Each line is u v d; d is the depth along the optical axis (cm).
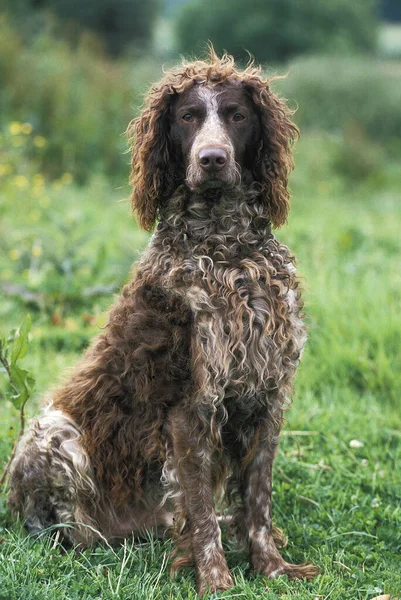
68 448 491
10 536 483
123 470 492
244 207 473
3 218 1161
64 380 531
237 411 467
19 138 1488
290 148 493
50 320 827
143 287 471
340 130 2347
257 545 469
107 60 2056
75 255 935
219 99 472
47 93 1653
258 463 474
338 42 4331
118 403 487
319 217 1459
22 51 1762
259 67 505
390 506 536
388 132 2527
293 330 463
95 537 501
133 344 469
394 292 898
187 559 457
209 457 456
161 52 4338
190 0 4594
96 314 819
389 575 455
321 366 742
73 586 434
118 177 1638
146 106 498
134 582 441
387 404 686
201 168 450
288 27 4306
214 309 447
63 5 4031
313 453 600
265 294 454
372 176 2002
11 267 945
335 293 852
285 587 444
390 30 6619
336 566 467
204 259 458
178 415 453
